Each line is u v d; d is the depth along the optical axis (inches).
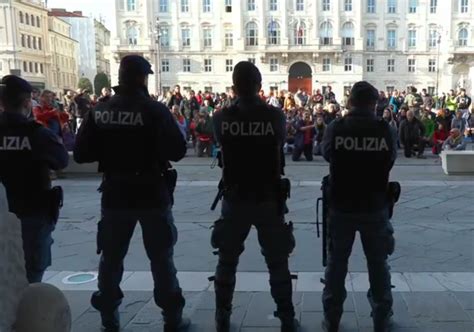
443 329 152.8
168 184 143.9
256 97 141.2
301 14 2696.9
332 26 2701.8
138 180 138.5
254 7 2706.7
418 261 219.8
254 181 139.9
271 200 141.0
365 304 172.9
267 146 138.8
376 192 140.1
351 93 142.6
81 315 167.2
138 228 276.7
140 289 191.0
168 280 146.4
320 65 2736.2
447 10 2691.9
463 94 914.7
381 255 142.4
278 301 147.9
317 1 2677.2
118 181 139.0
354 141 137.6
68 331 94.9
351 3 2696.9
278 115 139.5
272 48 2696.9
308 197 371.9
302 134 588.1
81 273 212.1
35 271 141.9
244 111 138.5
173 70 2768.2
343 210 141.0
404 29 2733.8
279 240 143.1
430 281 193.9
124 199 138.8
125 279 201.9
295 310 169.3
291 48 2701.8
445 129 660.1
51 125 446.0
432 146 657.0
